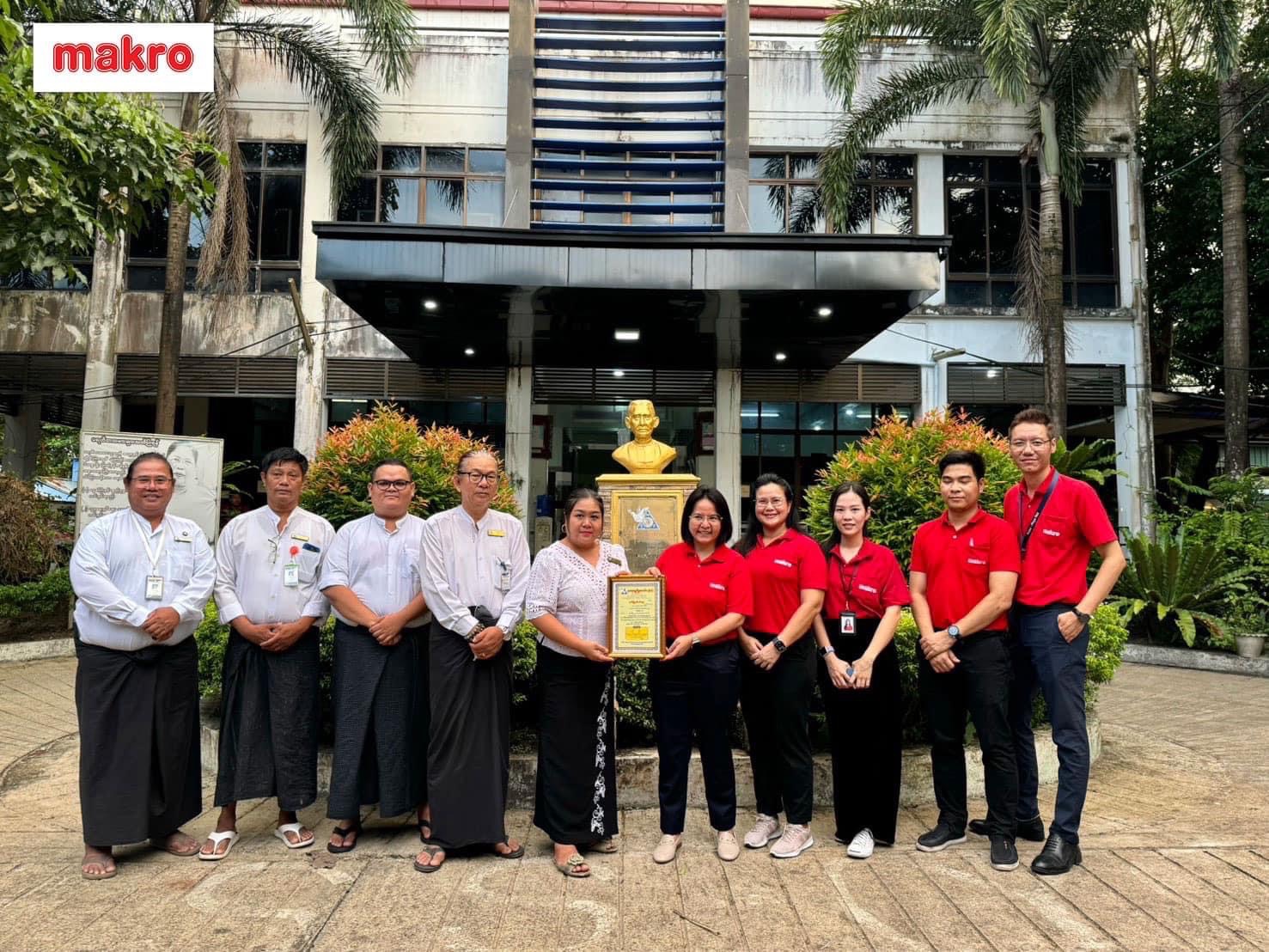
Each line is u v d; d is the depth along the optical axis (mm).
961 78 11633
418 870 3389
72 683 7625
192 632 3715
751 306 8234
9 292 12109
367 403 12328
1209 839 3758
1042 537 3568
